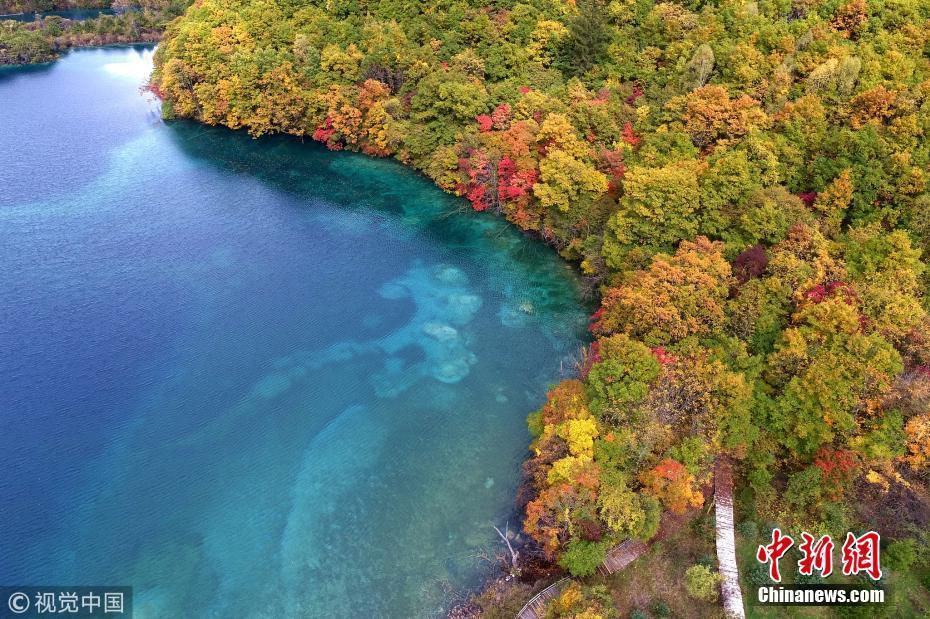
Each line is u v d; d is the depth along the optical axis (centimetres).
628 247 7256
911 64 7812
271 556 5138
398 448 6038
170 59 12619
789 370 5325
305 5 12519
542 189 8269
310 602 4791
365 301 8044
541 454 5209
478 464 5862
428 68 10775
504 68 10588
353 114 11181
